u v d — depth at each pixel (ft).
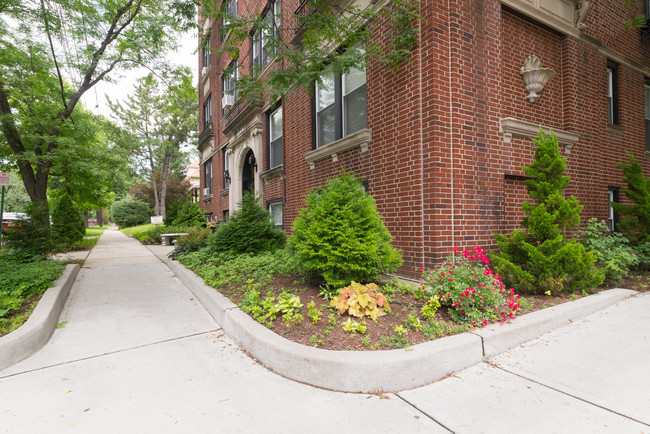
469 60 17.47
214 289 17.52
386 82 19.31
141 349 11.80
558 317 12.71
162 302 17.98
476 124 17.67
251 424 7.39
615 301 15.48
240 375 9.79
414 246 17.31
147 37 27.81
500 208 18.52
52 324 13.57
